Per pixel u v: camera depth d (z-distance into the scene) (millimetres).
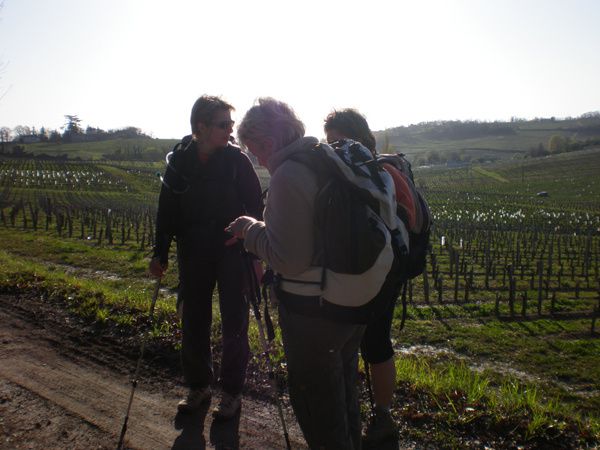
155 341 4500
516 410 3379
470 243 23875
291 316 2322
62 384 3762
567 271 20609
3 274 6613
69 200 45094
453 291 15250
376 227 2111
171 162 3400
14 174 65188
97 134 166250
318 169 2146
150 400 3586
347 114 2869
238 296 3434
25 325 4969
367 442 2930
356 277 2115
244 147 2473
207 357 3496
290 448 2771
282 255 2170
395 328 10984
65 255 15219
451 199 64062
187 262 3445
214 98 3299
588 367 8961
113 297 5734
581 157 109250
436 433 3125
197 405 3438
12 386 3688
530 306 13711
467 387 3828
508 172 102250
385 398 2992
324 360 2330
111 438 3084
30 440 3029
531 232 28469
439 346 10000
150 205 41281
